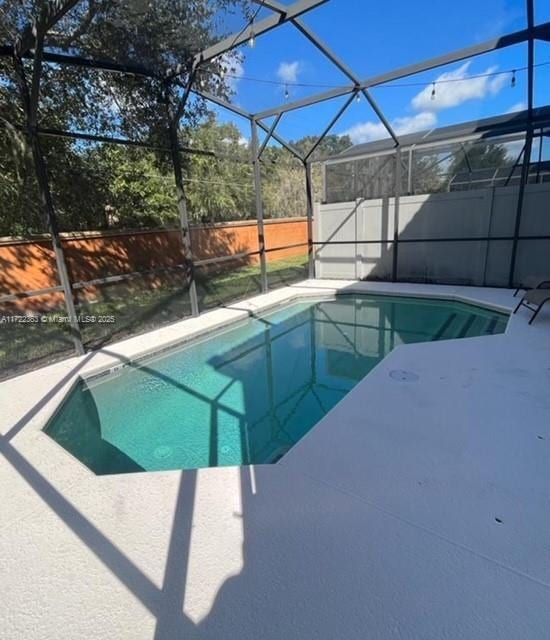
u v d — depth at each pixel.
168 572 1.52
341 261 8.65
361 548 1.57
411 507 1.78
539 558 1.49
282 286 8.20
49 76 4.79
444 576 1.43
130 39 3.98
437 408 2.68
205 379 4.21
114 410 3.56
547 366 3.30
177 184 5.44
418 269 7.61
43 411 3.02
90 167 5.95
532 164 6.75
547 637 1.21
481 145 7.52
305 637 1.24
